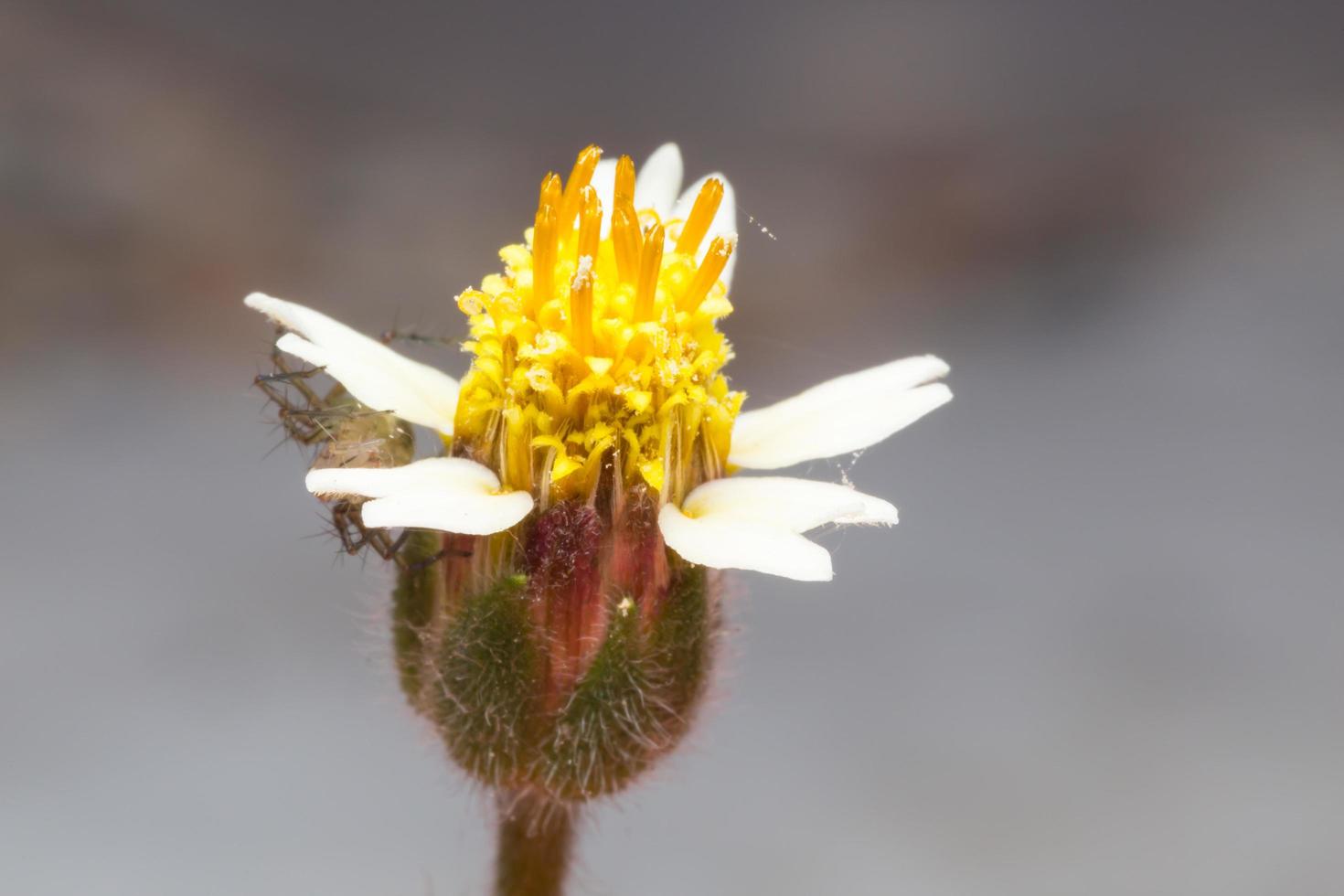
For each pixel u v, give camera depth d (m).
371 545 0.08
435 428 0.08
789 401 0.08
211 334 0.16
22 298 0.16
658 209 0.08
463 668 0.08
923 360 0.08
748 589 0.08
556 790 0.08
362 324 0.16
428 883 0.09
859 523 0.08
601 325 0.08
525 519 0.08
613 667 0.08
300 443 0.08
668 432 0.08
